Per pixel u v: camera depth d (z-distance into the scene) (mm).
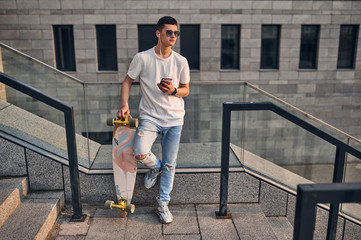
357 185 1364
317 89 9734
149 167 2838
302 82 9641
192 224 2865
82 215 2918
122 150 2797
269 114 4133
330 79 9734
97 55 9117
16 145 2916
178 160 3230
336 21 9328
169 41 2508
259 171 3303
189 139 3365
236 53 9477
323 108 9859
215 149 3379
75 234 2688
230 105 2742
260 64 9680
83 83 3355
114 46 9141
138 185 3088
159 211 2891
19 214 2654
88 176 3049
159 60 2602
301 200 1348
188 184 3143
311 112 9836
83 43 8820
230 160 3279
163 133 2834
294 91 9672
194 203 3191
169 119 2697
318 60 9586
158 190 3115
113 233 2715
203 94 3340
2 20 8516
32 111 3158
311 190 1332
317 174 4047
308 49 9734
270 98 3393
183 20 8828
